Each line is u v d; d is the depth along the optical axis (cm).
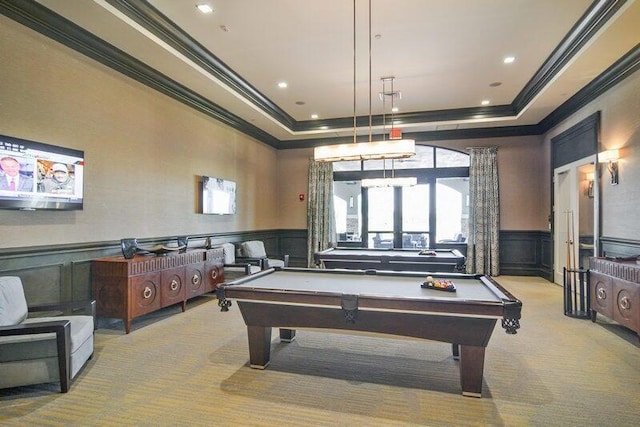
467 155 753
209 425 207
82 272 360
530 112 600
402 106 641
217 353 315
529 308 467
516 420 212
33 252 311
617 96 433
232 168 649
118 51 380
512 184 721
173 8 341
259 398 238
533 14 351
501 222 726
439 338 243
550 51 429
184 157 517
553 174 639
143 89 440
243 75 507
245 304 280
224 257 564
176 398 237
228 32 387
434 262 472
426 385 257
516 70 485
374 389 251
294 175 844
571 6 336
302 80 523
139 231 434
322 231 812
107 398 237
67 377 245
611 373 276
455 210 763
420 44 413
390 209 798
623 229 422
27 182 301
